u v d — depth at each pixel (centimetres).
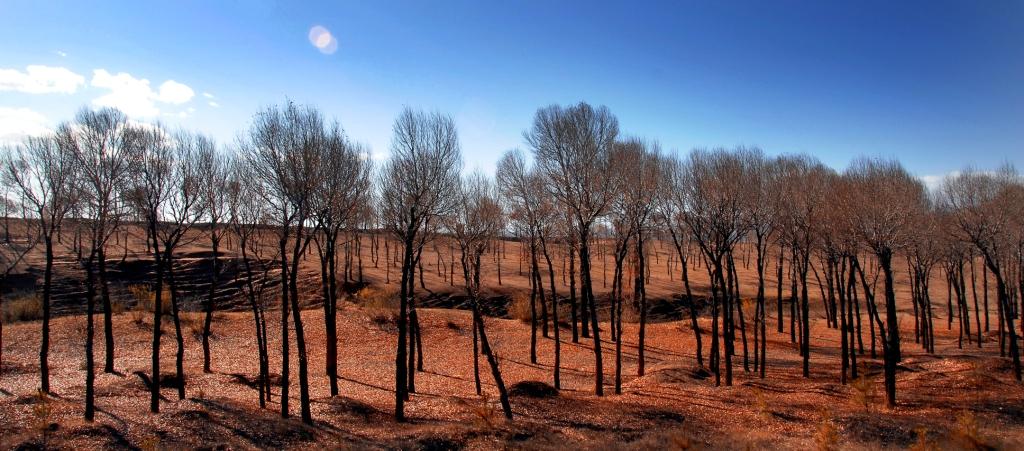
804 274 2606
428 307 5106
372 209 3161
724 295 2359
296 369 2692
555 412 1914
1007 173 2578
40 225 2223
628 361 3212
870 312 3125
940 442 1473
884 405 1938
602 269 7281
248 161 1706
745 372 2741
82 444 1417
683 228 2712
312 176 1658
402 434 1656
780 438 1595
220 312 3800
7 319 3341
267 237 2428
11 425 1523
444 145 1864
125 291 4494
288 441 1566
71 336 2998
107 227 1992
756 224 2522
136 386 2112
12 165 1852
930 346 3325
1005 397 1961
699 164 2402
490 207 2884
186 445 1457
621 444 1560
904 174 2492
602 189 2097
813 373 2703
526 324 4116
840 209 2170
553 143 2108
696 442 1552
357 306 4131
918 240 2502
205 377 2369
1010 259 3350
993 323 4838
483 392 2359
